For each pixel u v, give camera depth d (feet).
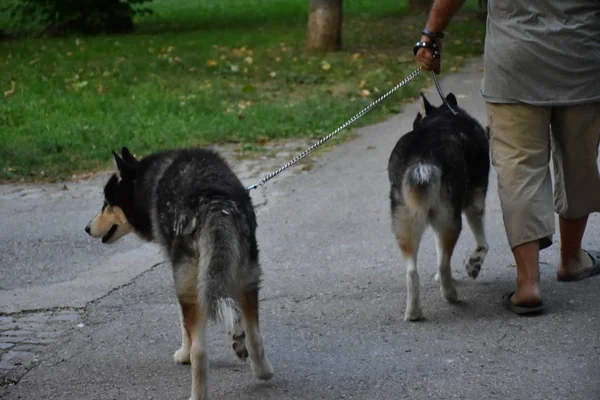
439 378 22.61
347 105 60.49
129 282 32.01
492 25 26.27
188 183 22.25
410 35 93.25
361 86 66.90
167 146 51.62
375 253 33.78
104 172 47.93
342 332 26.37
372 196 41.42
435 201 26.27
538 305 26.27
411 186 26.00
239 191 22.33
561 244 28.76
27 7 102.73
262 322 27.50
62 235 37.83
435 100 61.82
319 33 82.12
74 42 94.27
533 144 26.00
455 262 32.14
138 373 24.40
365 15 114.83
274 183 44.29
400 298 29.01
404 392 21.97
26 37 101.04
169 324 27.96
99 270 33.53
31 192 44.70
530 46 25.39
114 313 29.09
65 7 101.71
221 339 26.45
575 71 25.43
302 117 57.41
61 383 23.93
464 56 80.84
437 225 27.04
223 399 22.30
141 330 27.55
